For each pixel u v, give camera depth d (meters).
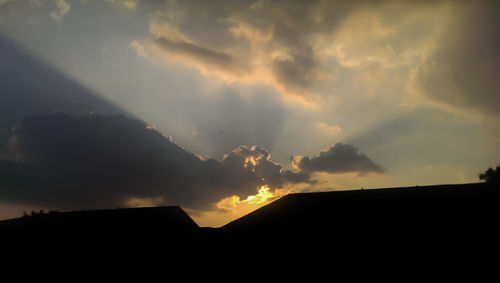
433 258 10.30
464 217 11.59
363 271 11.02
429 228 11.52
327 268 11.85
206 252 16.59
